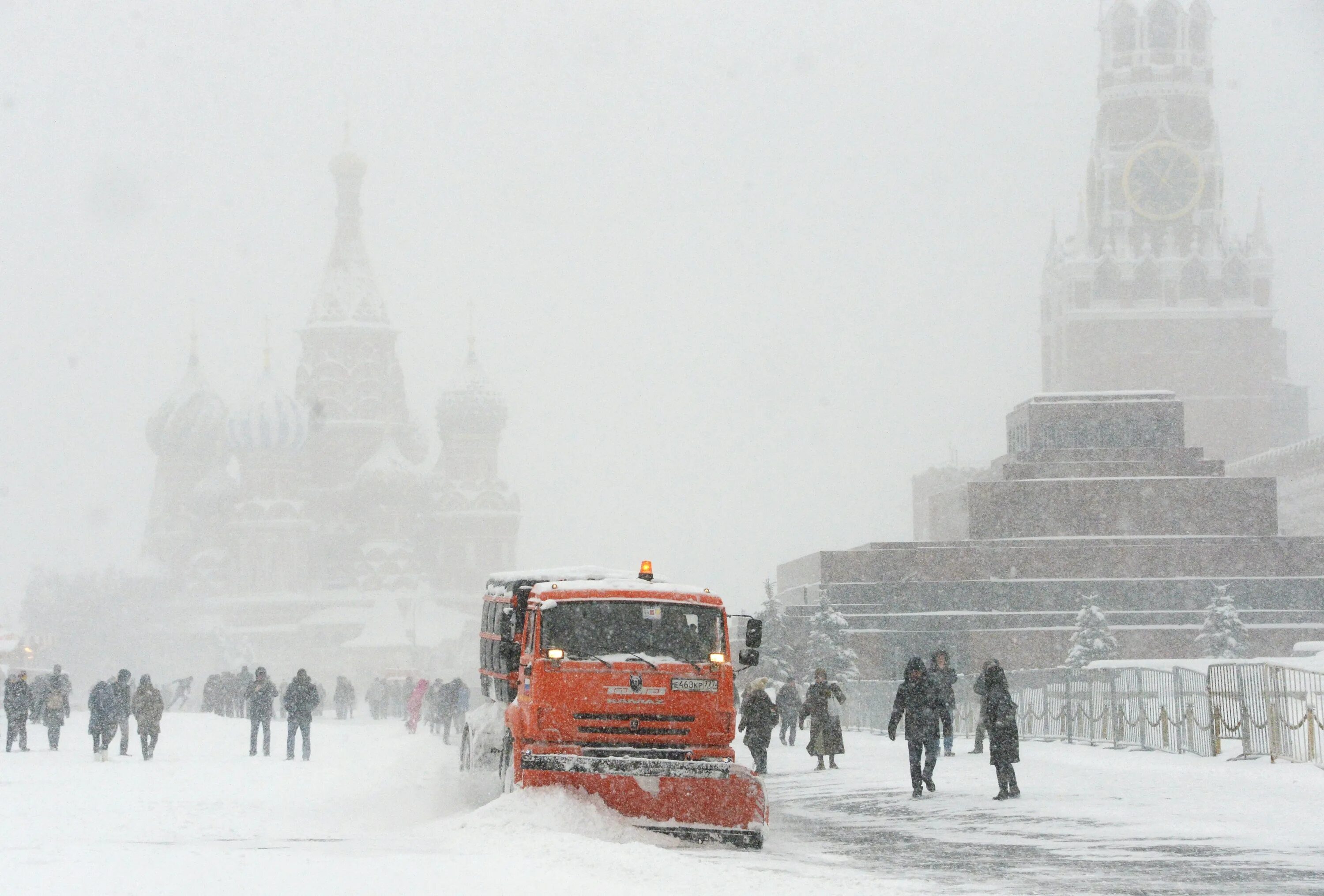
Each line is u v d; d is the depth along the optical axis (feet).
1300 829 75.92
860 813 93.04
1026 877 61.62
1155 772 114.52
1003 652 401.49
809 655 355.56
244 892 48.80
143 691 152.97
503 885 51.55
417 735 239.91
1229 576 414.82
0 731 231.30
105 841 73.46
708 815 74.79
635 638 80.23
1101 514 424.05
